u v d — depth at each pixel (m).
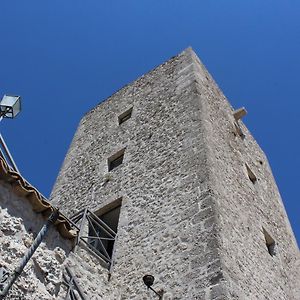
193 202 8.50
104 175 11.68
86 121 15.75
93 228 9.20
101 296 7.66
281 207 13.25
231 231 8.27
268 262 9.40
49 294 5.57
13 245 5.50
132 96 14.49
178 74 13.35
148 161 10.70
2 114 6.04
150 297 7.46
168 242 8.13
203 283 6.93
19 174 6.05
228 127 12.57
